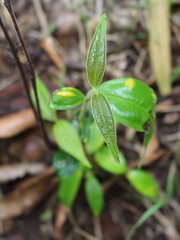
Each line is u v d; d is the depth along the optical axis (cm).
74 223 38
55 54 43
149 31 42
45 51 43
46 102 31
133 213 39
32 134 38
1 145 39
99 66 21
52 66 43
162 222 39
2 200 37
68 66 43
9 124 36
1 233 37
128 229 39
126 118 23
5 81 41
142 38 44
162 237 38
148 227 39
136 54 44
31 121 37
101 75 21
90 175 35
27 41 43
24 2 46
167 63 41
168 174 40
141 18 45
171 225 39
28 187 37
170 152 40
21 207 37
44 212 38
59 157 32
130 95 23
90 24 44
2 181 37
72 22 44
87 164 26
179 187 40
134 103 23
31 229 38
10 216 37
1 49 42
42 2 46
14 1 46
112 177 39
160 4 41
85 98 23
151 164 40
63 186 34
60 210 38
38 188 38
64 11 45
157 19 41
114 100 23
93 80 21
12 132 36
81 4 45
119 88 23
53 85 41
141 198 39
